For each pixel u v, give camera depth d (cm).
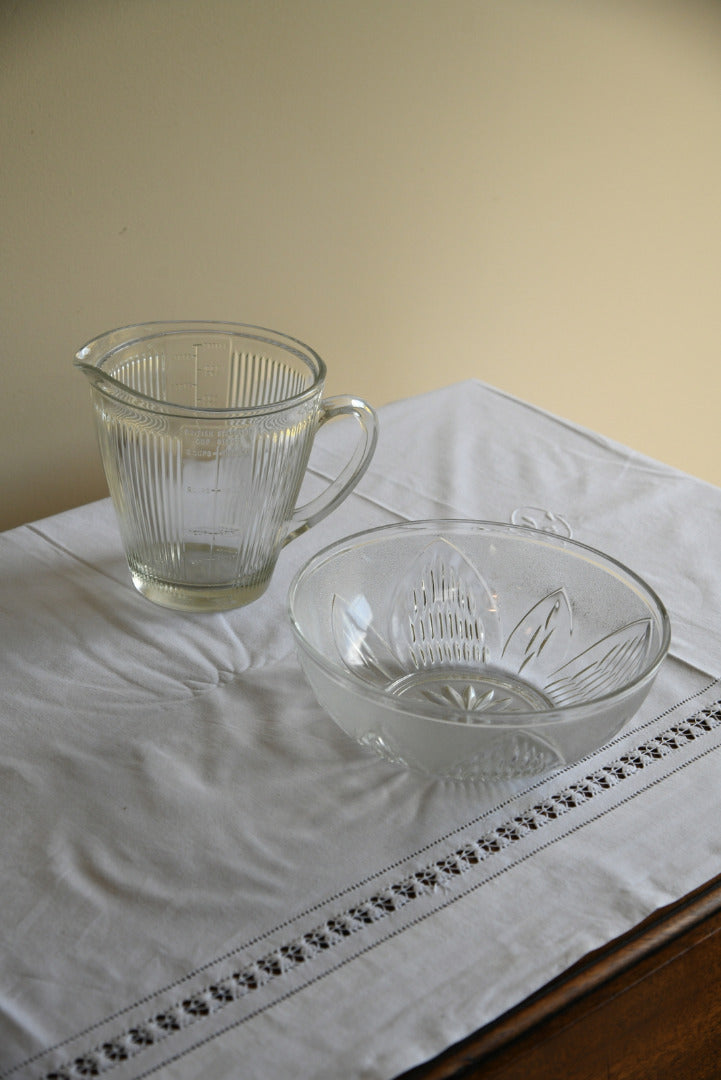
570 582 63
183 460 61
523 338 147
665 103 143
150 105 99
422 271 130
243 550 65
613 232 148
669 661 65
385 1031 41
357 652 62
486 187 131
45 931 45
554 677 62
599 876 49
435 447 90
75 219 100
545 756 50
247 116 106
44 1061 40
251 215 112
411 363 136
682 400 173
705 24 140
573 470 88
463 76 121
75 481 114
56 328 104
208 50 100
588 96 134
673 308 162
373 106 115
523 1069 42
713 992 50
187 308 112
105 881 47
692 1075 52
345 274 123
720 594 72
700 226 157
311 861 49
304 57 107
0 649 63
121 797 52
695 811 53
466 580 66
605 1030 45
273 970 44
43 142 95
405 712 48
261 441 61
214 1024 41
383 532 63
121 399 60
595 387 160
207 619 67
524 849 50
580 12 127
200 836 50
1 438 106
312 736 57
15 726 56
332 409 66
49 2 89
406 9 112
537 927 46
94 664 62
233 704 59
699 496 85
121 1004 42
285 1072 39
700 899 49
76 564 72
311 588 59
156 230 106
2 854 48
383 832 51
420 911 47
